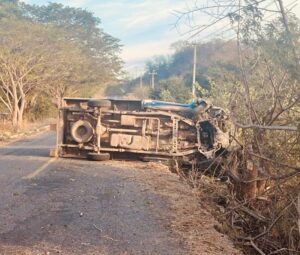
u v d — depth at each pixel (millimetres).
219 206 10406
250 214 9102
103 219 8273
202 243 7074
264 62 6480
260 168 7492
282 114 7453
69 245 6828
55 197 9930
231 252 6809
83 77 60594
